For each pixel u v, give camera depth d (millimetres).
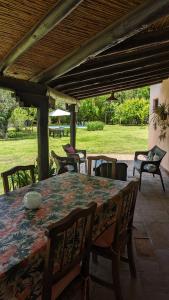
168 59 4207
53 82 4348
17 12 1705
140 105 17125
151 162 5156
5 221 1844
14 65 2938
